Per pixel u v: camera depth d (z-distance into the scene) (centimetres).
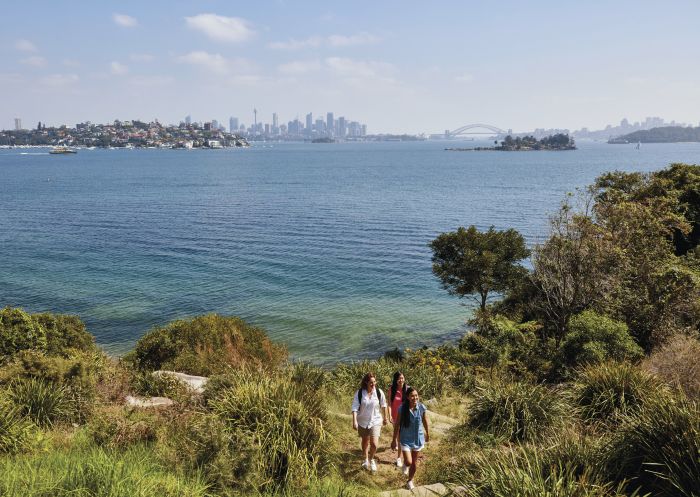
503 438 1019
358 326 3444
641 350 1773
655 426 738
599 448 775
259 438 806
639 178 3438
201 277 4725
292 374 1426
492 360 2012
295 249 6006
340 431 1123
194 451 763
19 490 578
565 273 2159
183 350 1861
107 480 609
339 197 11562
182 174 18950
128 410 1016
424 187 13688
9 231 7231
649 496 662
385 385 1595
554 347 1998
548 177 16300
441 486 855
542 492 611
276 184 14950
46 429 920
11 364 1137
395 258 5541
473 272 3002
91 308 3788
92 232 7169
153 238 6694
